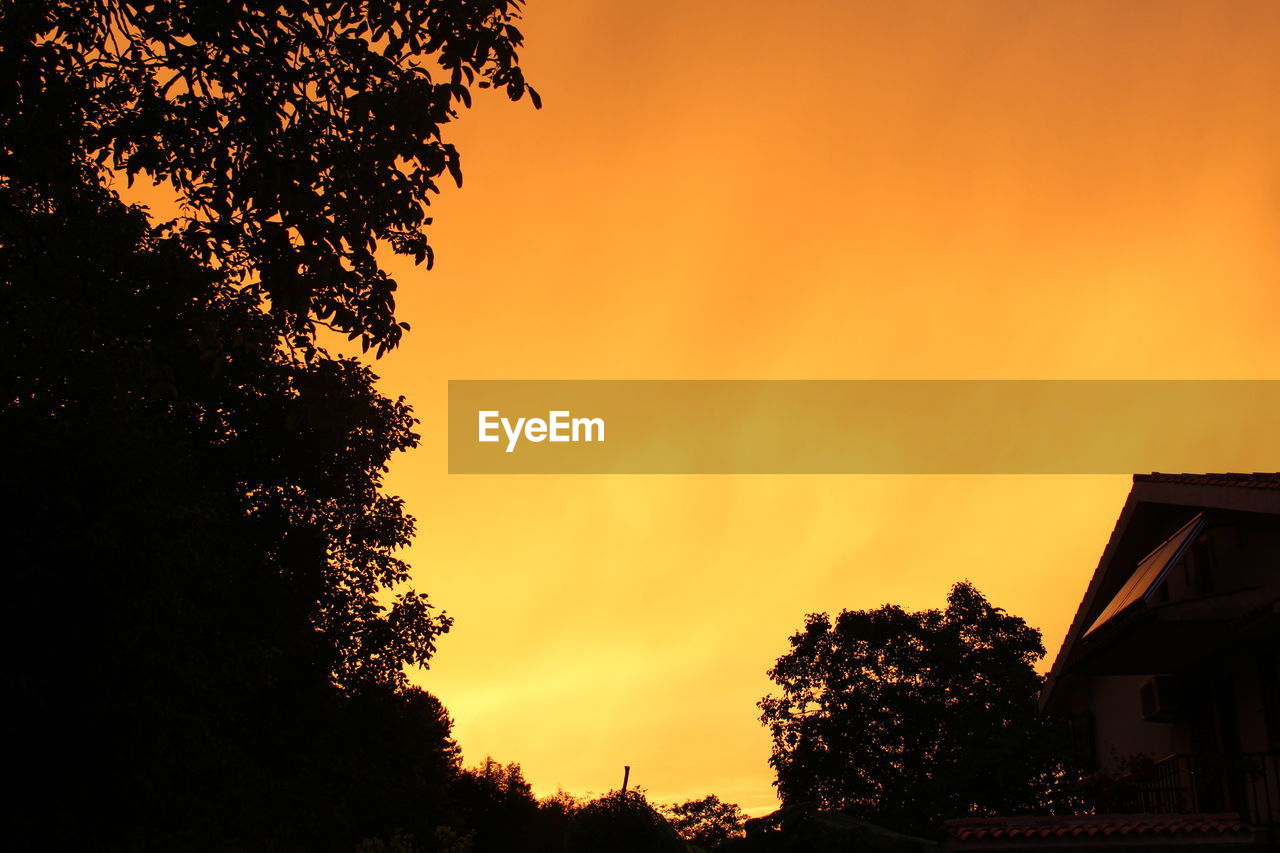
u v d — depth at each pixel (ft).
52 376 46.55
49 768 51.96
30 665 49.80
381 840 105.19
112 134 33.45
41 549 48.85
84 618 50.44
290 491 86.12
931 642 122.31
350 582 89.35
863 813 116.37
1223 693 53.47
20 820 52.11
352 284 33.55
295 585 83.71
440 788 122.01
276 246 32.89
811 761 119.03
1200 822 45.32
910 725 118.21
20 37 32.40
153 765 54.65
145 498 52.90
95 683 51.03
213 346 35.24
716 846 50.29
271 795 81.92
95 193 49.85
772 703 125.39
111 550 50.88
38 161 34.04
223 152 33.32
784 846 48.44
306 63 33.68
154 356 42.73
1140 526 59.62
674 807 191.42
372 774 88.84
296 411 35.14
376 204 32.30
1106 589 62.85
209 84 33.58
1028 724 114.32
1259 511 45.80
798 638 126.62
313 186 32.65
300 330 35.04
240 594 78.64
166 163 33.99
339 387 35.45
